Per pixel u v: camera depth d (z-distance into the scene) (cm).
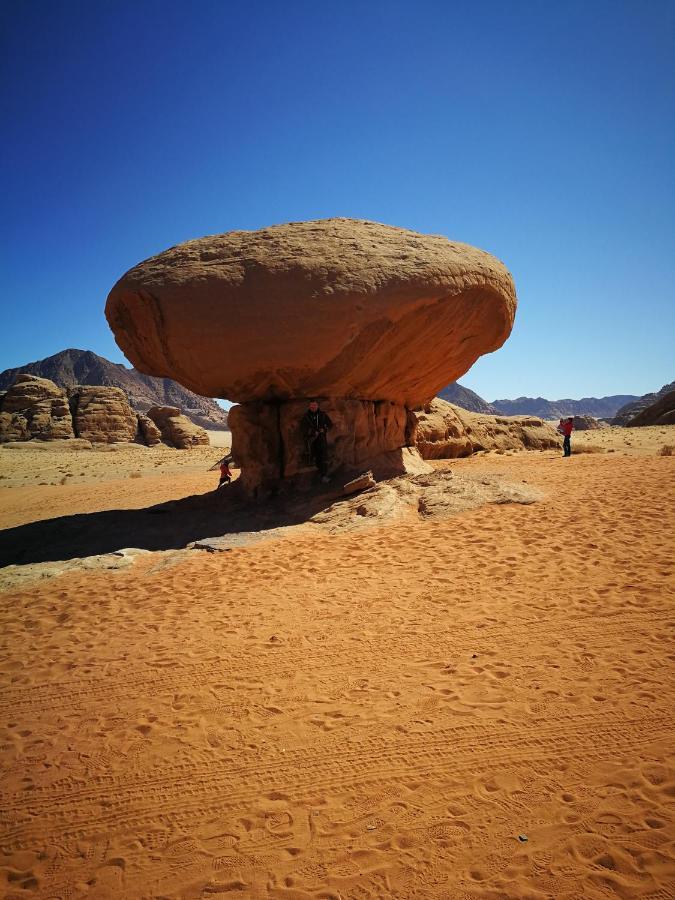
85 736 405
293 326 923
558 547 698
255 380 1020
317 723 400
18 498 1853
